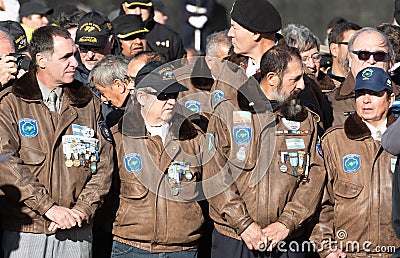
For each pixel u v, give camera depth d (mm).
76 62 14984
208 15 29359
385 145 13984
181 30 29359
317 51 18812
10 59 15516
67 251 15008
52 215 14445
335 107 16750
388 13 35312
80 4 31344
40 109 14859
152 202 15195
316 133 15156
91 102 15320
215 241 15273
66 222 14492
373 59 16281
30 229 14734
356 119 15242
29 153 14656
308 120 15039
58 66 14789
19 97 14773
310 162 15008
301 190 14938
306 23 35469
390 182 15070
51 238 14812
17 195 14430
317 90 16469
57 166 14781
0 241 15156
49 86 14992
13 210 14672
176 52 23578
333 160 15289
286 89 14781
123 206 15391
